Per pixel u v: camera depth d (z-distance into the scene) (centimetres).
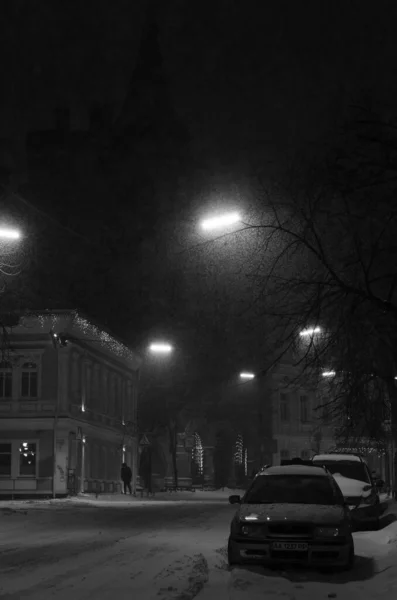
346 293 1658
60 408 5050
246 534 1388
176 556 1595
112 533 2225
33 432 5059
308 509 1434
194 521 2742
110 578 1273
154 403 8100
